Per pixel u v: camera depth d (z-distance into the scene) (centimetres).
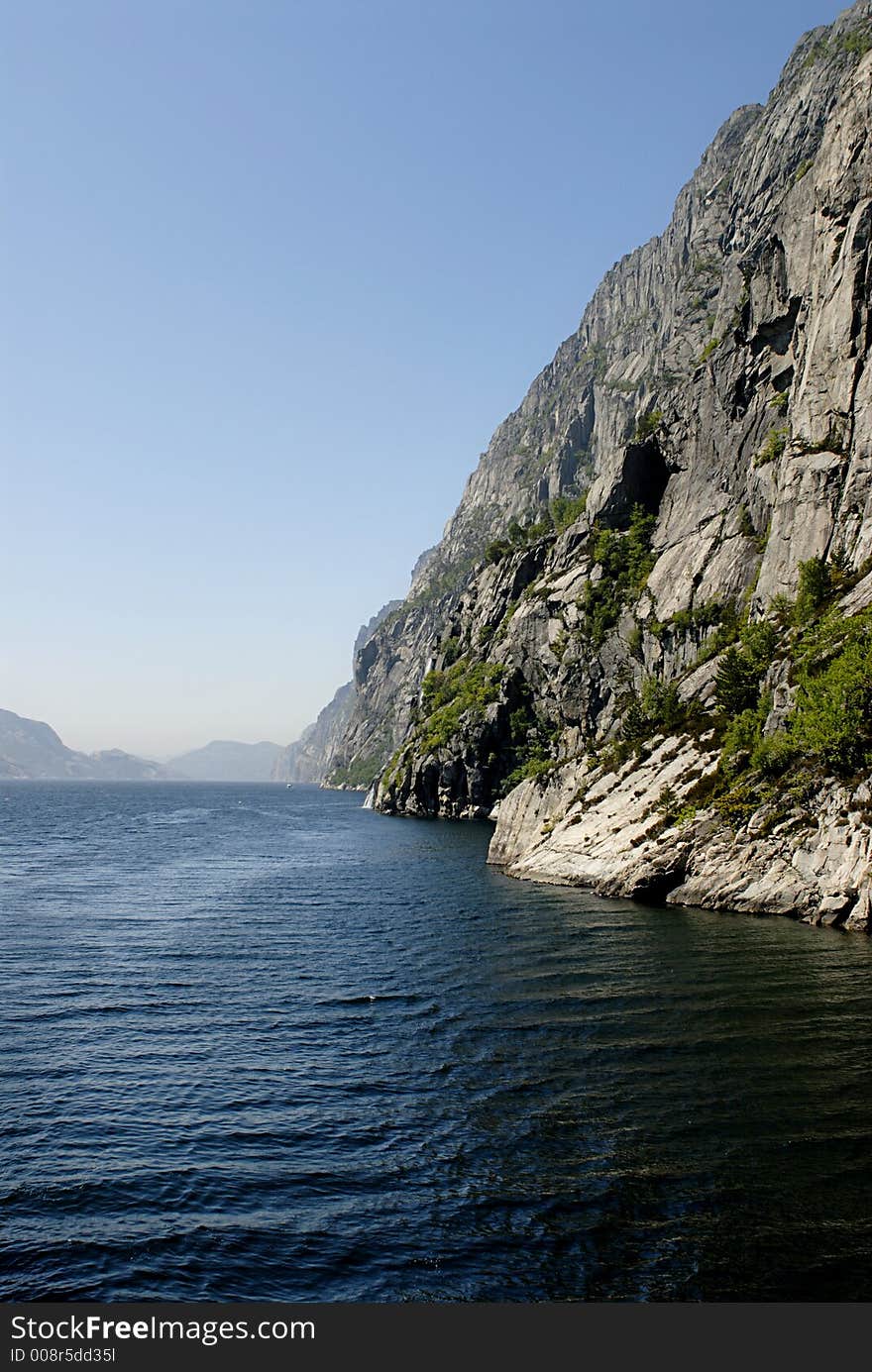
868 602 5594
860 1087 2192
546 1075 2359
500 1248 1534
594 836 6525
